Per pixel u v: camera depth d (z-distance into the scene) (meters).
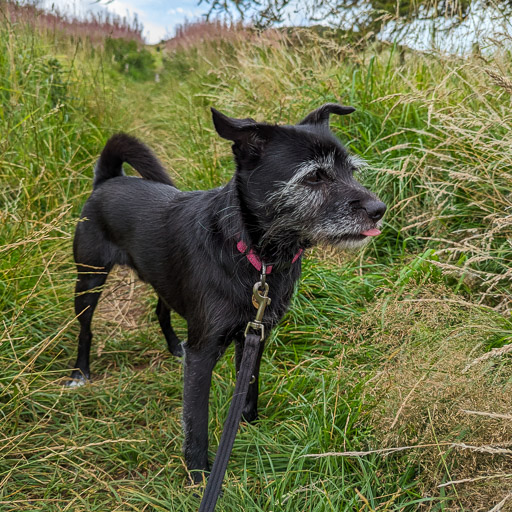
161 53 4.26
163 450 0.81
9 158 1.43
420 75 1.51
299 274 0.84
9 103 1.51
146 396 0.93
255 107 1.68
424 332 0.82
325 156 0.77
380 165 1.26
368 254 1.24
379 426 0.72
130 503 0.72
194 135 1.86
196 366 0.77
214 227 0.78
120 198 0.96
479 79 1.24
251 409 0.87
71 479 0.76
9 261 1.06
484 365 0.72
